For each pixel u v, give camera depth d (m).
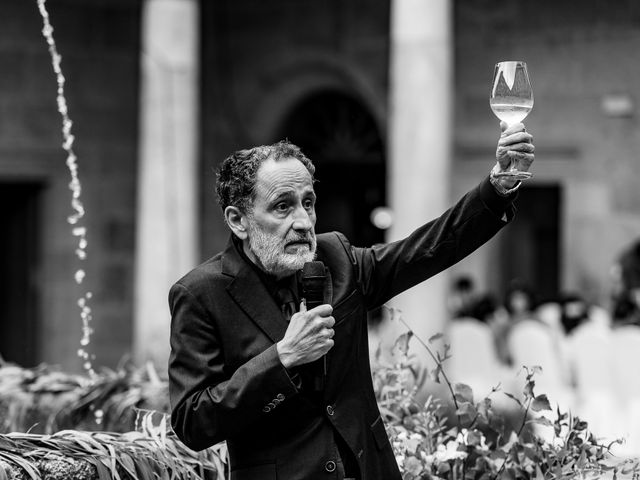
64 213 19.75
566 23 18.16
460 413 5.38
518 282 14.87
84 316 7.23
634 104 17.89
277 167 4.30
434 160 14.88
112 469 4.73
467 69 18.56
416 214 14.91
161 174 16.47
